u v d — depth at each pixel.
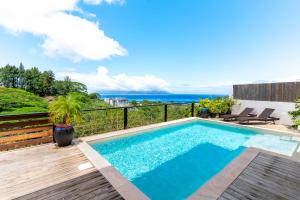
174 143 5.30
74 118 3.88
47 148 3.68
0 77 46.56
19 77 47.88
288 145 4.87
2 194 2.10
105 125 5.60
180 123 6.98
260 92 7.72
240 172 2.60
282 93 6.94
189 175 3.44
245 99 8.34
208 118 8.25
